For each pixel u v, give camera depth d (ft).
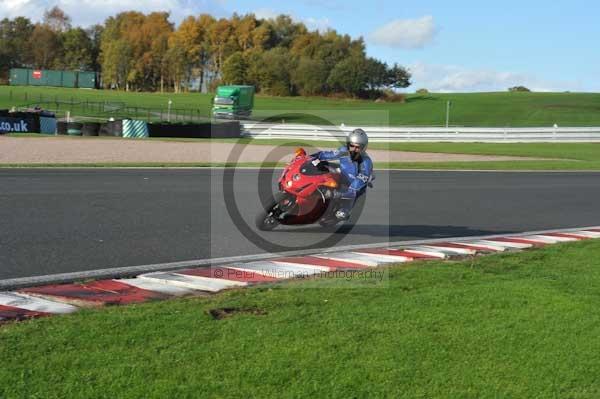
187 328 14.80
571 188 60.13
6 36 412.36
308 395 11.89
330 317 16.14
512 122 197.88
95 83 324.39
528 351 14.55
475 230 34.73
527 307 17.76
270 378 12.40
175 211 36.14
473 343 14.82
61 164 62.03
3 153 74.13
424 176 68.08
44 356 12.82
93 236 27.96
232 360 13.10
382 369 13.14
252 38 369.30
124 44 373.61
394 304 17.60
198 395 11.64
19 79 314.96
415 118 208.74
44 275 20.95
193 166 68.44
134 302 17.57
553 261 25.14
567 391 12.81
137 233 29.14
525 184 62.49
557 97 309.83
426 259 25.23
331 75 276.41
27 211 33.55
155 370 12.46
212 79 378.32
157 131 125.18
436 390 12.46
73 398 11.29
